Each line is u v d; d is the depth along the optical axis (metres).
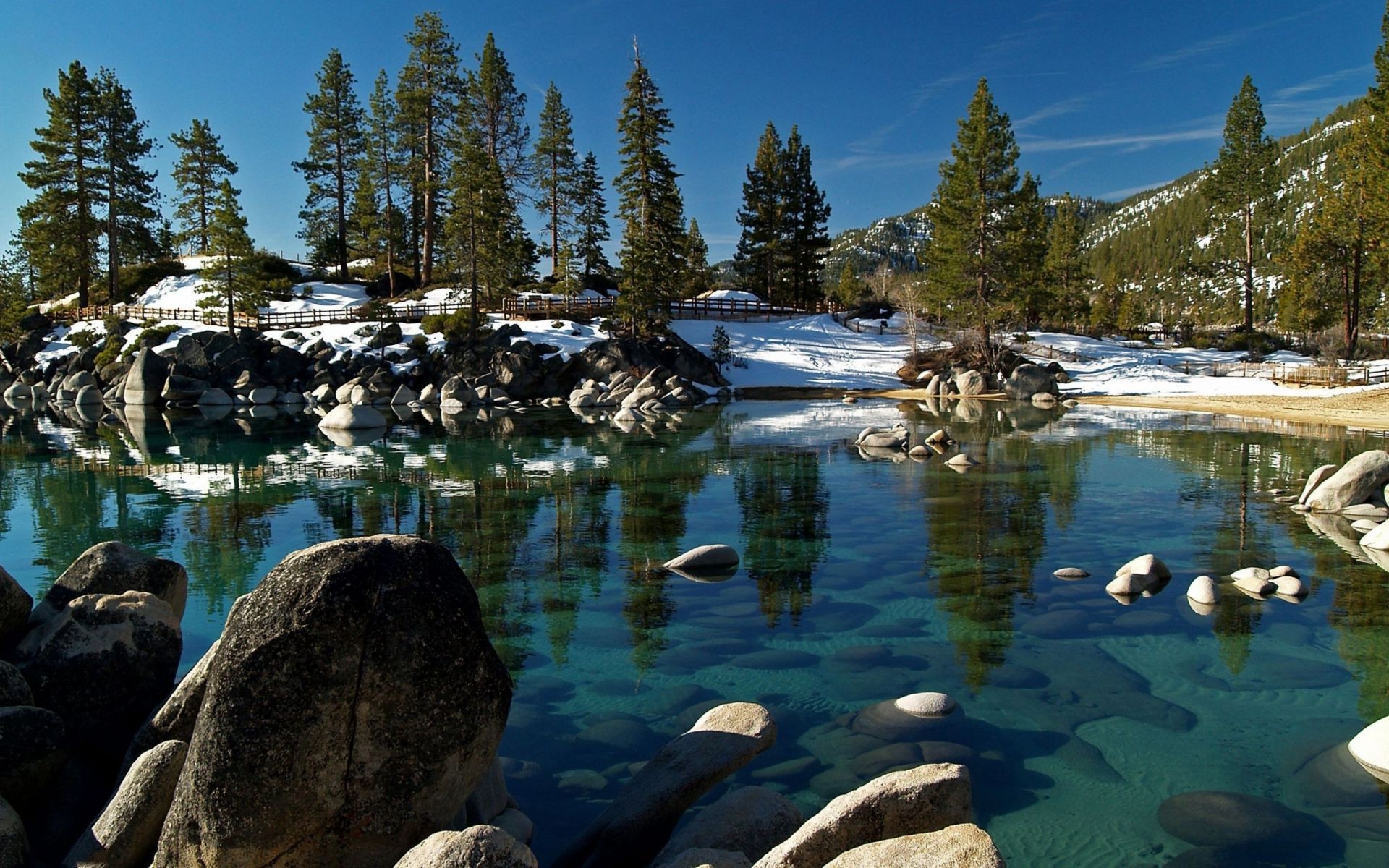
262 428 31.17
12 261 64.12
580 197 68.69
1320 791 5.13
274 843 3.62
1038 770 5.48
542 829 4.93
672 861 3.77
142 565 6.03
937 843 3.46
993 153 47.38
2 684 4.65
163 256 68.75
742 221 72.38
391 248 62.31
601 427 30.53
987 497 15.95
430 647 3.90
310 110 63.94
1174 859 4.44
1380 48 45.78
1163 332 70.62
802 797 5.11
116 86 60.59
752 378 50.22
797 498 16.22
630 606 9.52
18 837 4.02
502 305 55.81
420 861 3.32
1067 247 72.94
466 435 28.39
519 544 12.71
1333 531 12.64
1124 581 9.72
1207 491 16.16
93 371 48.81
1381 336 60.06
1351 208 50.16
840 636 8.37
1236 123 57.94
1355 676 7.02
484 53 62.00
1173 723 6.18
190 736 4.58
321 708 3.67
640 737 6.14
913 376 50.03
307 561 3.87
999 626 8.58
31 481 18.95
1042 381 41.91
